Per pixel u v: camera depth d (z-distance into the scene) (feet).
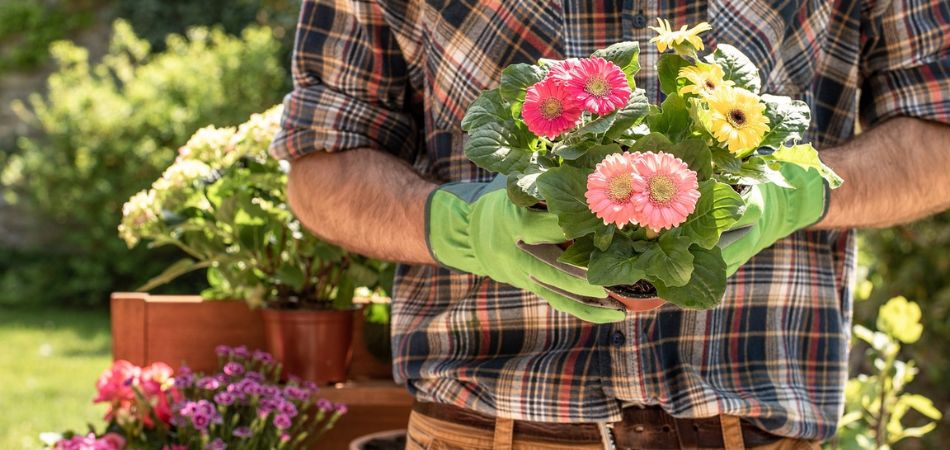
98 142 26.12
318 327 6.28
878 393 6.79
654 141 2.76
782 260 3.76
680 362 3.64
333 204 3.81
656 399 3.59
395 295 4.14
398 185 3.75
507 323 3.75
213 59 26.94
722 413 3.61
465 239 3.46
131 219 6.52
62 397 17.13
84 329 23.97
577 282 3.01
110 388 6.15
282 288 6.64
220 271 6.54
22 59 30.68
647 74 3.60
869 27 3.85
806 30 3.71
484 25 3.69
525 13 3.65
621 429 3.65
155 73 27.04
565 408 3.59
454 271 3.84
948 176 3.61
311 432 6.17
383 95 3.97
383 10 3.85
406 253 3.73
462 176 3.80
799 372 3.80
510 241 3.18
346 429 6.48
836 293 3.93
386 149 4.02
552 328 3.69
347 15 3.95
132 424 6.07
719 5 3.59
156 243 6.72
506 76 2.94
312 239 6.38
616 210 2.59
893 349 6.84
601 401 3.60
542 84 2.78
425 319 3.95
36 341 22.13
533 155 2.90
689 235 2.74
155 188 6.54
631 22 3.59
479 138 2.91
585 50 3.63
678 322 3.65
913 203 3.64
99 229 26.35
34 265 27.73
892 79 3.77
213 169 6.66
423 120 4.21
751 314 3.72
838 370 3.88
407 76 4.02
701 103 2.79
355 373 6.68
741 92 2.78
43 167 26.43
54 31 31.07
